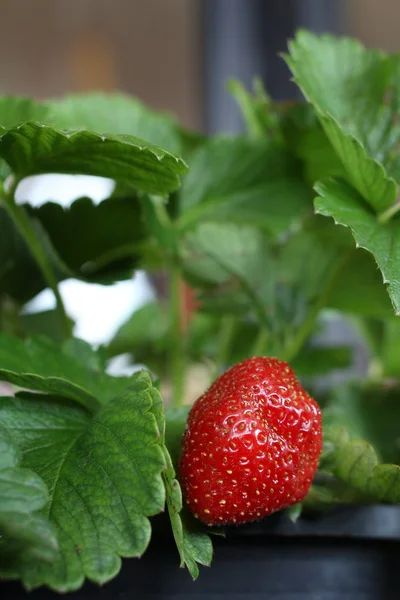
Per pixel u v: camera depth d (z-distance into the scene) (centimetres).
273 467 21
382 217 24
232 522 21
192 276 33
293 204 32
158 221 29
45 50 97
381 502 23
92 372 25
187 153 34
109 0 93
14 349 25
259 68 60
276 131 32
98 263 30
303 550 23
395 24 78
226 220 32
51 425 22
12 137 22
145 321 39
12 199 25
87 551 19
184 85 97
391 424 32
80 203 29
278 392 21
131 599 22
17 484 19
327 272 33
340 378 43
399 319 31
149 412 20
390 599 23
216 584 23
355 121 28
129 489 19
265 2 60
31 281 30
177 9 93
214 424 21
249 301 32
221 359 35
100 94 33
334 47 29
